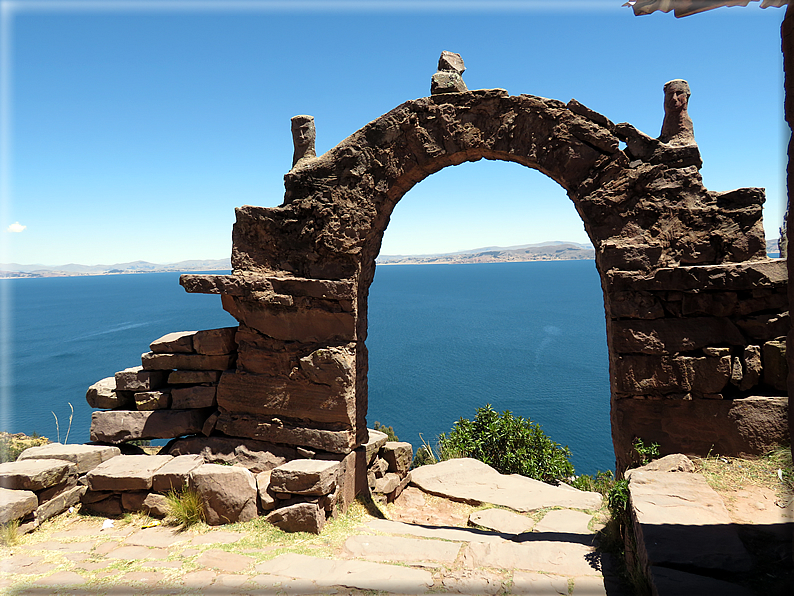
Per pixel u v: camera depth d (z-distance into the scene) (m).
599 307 111.38
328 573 5.05
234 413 7.46
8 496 5.98
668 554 3.81
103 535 6.01
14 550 5.52
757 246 5.69
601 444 26.69
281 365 7.18
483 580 4.87
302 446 7.08
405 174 6.79
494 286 191.38
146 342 78.50
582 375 45.66
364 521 6.73
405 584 4.80
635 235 6.02
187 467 6.65
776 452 5.51
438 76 6.64
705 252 5.83
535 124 6.30
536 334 73.94
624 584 4.60
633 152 6.02
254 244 7.38
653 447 5.85
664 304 5.90
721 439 5.71
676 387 5.84
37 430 34.03
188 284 7.31
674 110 6.10
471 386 42.25
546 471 11.24
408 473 9.33
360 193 6.90
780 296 5.55
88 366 60.38
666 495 4.88
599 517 6.87
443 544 5.82
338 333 6.99
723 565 3.64
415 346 65.38
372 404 37.53
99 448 7.28
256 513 6.34
